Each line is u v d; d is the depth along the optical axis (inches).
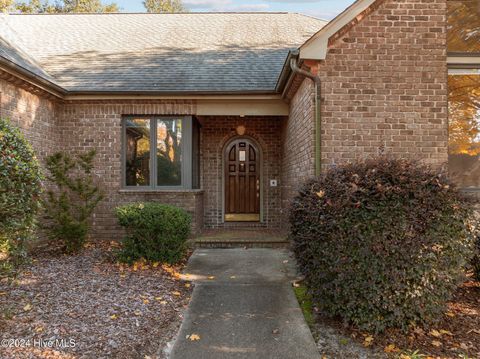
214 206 370.3
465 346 125.1
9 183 123.0
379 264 127.0
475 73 233.1
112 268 214.5
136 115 310.2
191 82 307.4
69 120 304.7
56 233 243.4
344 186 134.6
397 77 225.8
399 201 129.4
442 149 224.7
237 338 130.7
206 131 373.1
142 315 147.3
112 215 302.0
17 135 138.8
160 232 227.8
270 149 373.1
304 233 144.6
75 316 142.3
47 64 333.4
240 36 414.9
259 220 378.3
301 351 122.0
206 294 175.9
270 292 178.9
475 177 233.5
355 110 225.6
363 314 130.7
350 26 224.7
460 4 234.2
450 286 133.6
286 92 285.4
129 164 314.2
